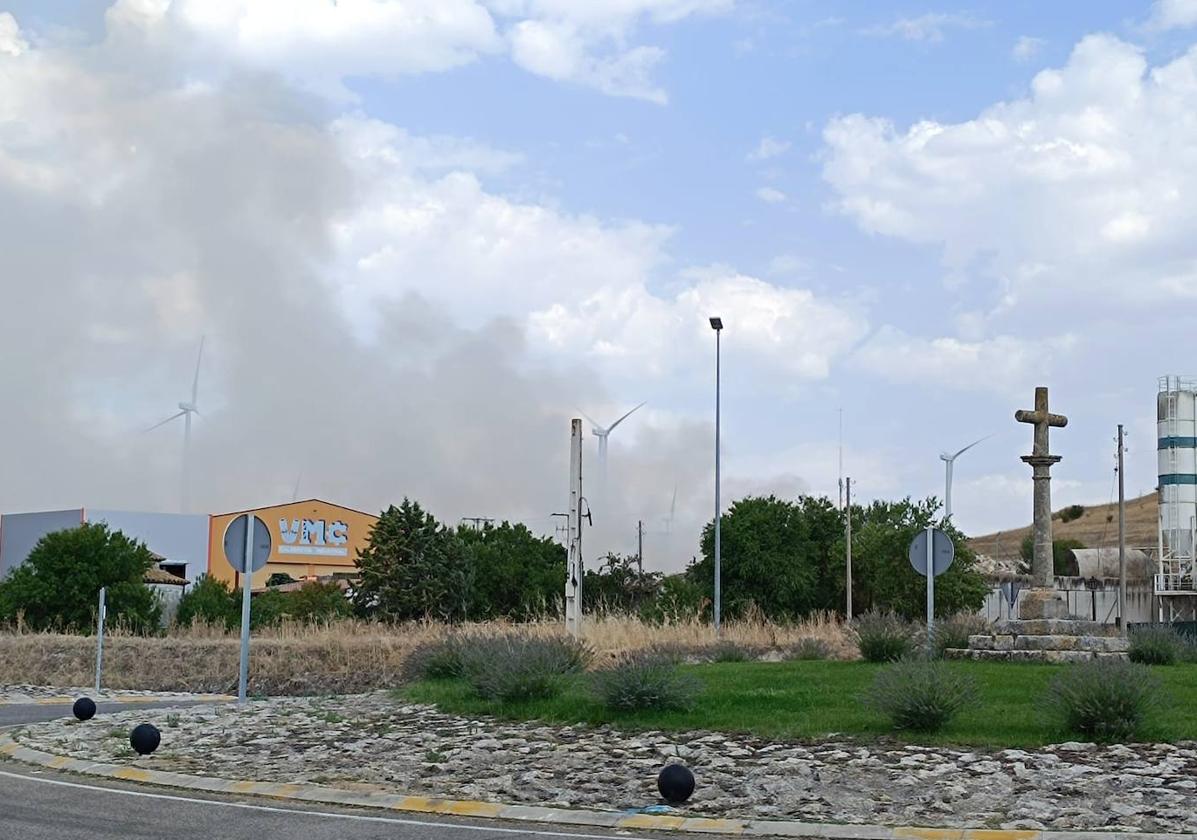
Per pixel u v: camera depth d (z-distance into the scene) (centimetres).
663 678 1653
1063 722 1436
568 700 1734
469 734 1545
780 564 6125
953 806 1088
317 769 1309
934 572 1986
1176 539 6144
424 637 3347
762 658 2752
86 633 4141
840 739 1427
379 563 6081
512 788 1198
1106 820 1020
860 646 2308
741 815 1070
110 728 1673
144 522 7675
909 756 1309
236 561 2028
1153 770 1212
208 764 1344
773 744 1409
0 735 1650
